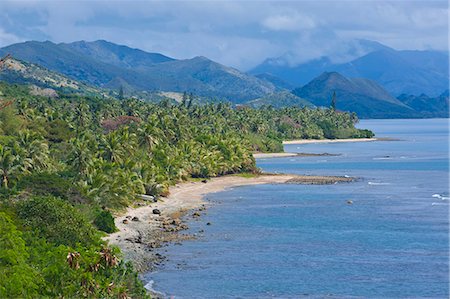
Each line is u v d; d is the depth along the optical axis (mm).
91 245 73875
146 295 67688
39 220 79250
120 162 149000
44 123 190625
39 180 112625
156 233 106875
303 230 112125
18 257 57594
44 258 61531
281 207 137500
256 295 74812
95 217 104000
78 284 57844
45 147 135375
